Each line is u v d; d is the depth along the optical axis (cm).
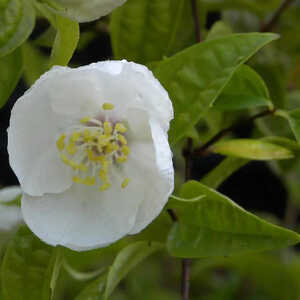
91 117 21
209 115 25
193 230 21
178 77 21
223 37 21
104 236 20
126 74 19
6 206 23
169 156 19
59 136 21
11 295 21
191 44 25
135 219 20
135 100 20
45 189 20
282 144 23
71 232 20
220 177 23
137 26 23
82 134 21
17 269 21
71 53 19
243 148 23
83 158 21
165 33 23
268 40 21
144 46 23
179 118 21
